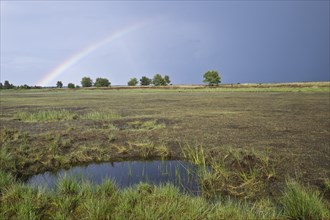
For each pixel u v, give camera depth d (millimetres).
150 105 28312
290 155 8711
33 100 40094
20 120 17203
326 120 16156
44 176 7953
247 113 20047
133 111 22484
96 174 7887
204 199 5664
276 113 19891
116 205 5188
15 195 5559
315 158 8375
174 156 9562
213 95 48000
